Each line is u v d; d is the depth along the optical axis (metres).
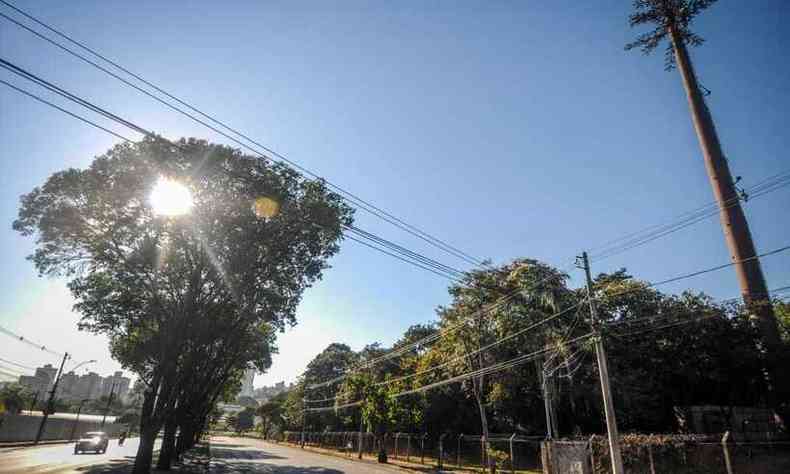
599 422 35.56
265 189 20.94
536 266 34.00
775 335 29.47
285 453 56.06
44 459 29.88
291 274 24.84
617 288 35.38
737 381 31.59
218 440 95.25
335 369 83.50
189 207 20.91
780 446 21.20
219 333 25.47
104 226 21.33
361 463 41.66
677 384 33.78
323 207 22.33
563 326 32.53
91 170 20.20
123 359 28.64
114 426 85.19
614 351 33.16
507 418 38.75
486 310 32.88
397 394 42.53
